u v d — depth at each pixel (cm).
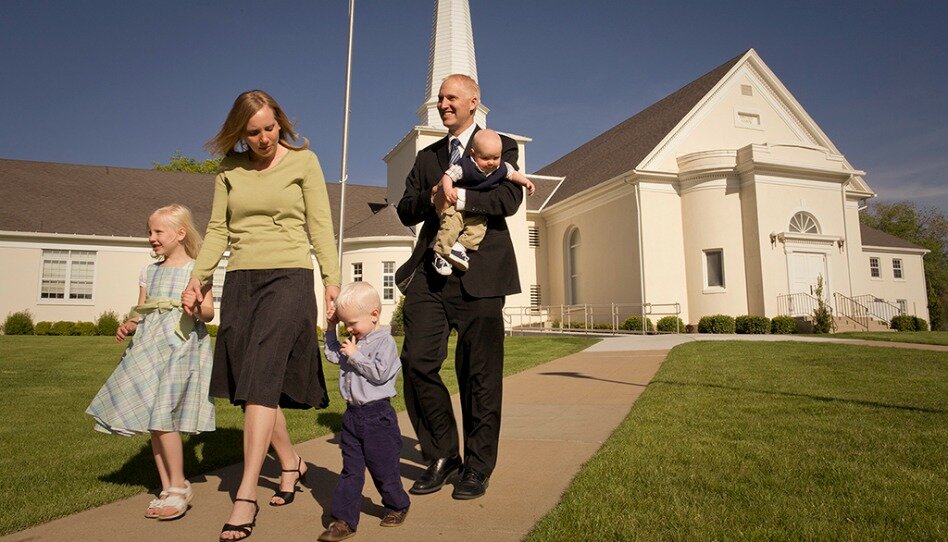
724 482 315
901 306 3197
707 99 2303
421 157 367
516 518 282
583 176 2745
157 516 291
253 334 296
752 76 2384
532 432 487
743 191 2117
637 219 2175
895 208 5600
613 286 2309
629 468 346
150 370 308
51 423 565
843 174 2166
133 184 2688
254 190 315
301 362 307
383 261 2394
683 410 538
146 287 329
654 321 2117
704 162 2148
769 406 551
